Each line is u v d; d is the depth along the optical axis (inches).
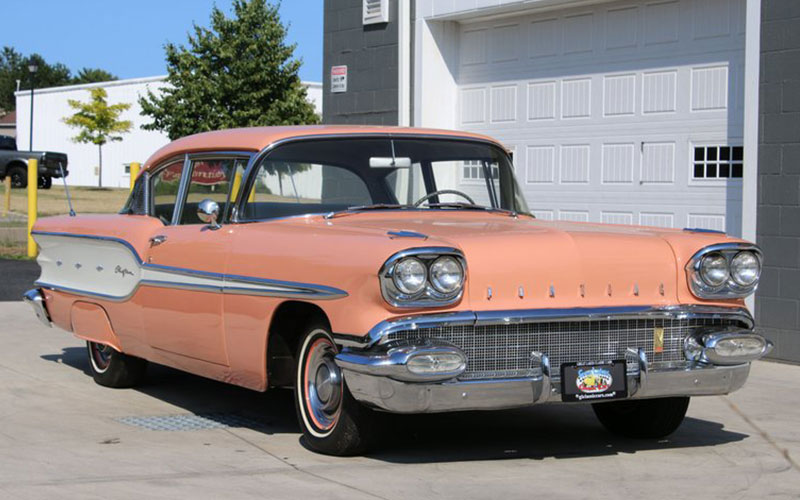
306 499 173.3
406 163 242.5
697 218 358.3
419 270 182.4
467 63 436.1
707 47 353.7
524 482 187.5
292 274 203.2
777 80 324.8
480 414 253.1
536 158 410.6
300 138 235.3
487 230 206.8
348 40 462.6
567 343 194.9
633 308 199.0
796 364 324.2
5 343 352.5
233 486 181.3
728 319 208.4
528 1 393.1
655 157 370.3
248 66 1275.8
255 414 249.8
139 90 1972.2
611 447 220.2
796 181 321.1
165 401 265.1
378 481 185.6
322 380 205.3
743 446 222.5
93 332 277.1
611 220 385.1
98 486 180.7
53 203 1208.2
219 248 226.7
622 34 379.6
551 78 403.9
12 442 214.7
